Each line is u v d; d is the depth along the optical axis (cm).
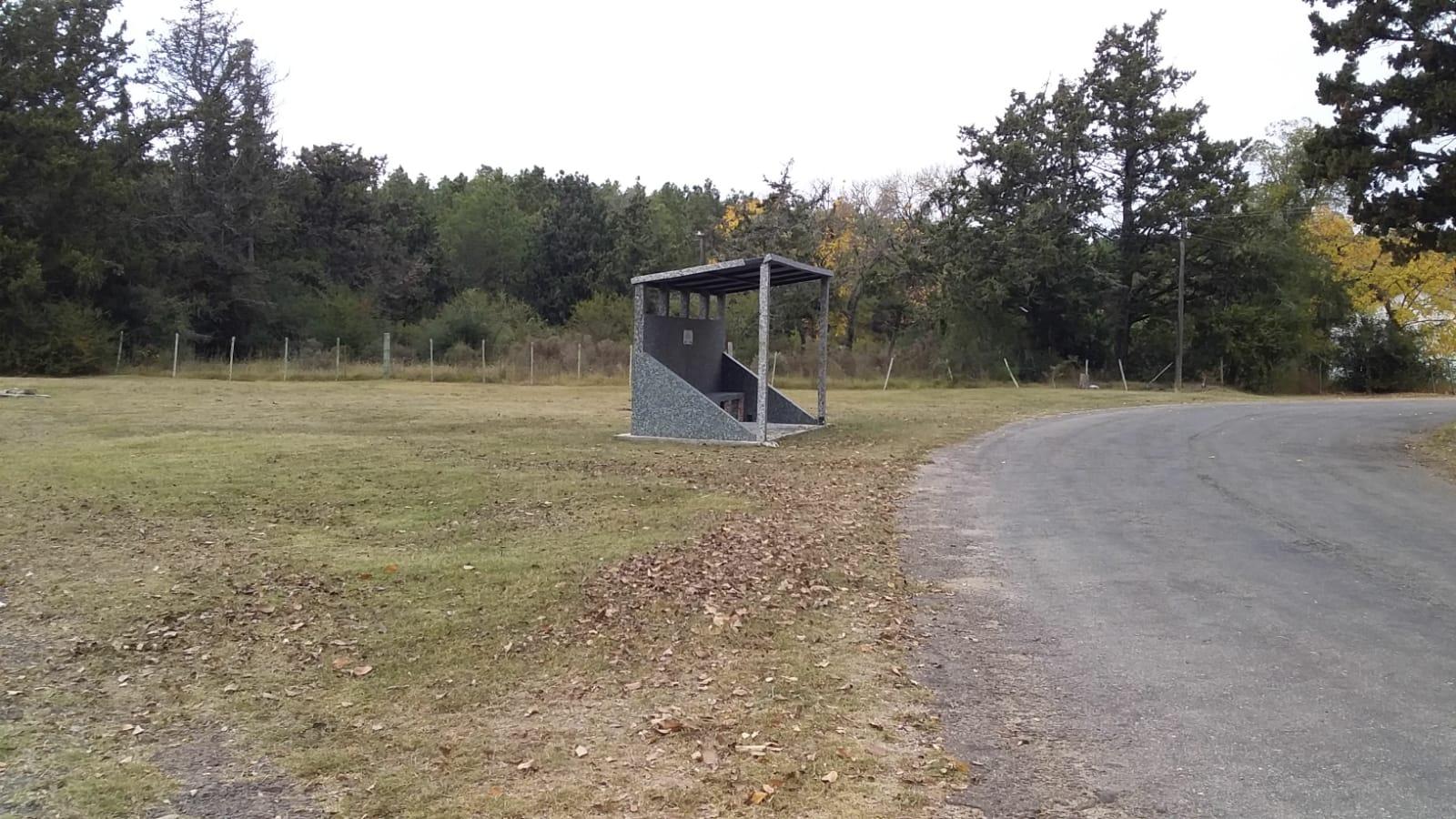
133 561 707
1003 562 758
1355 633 573
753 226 4784
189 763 393
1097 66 4500
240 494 979
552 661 513
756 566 718
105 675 492
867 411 2322
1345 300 4862
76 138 3697
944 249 4462
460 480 1084
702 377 1914
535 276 5731
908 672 507
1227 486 1141
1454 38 1675
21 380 2922
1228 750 410
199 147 4297
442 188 7181
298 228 4866
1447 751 409
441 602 611
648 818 346
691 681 488
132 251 3897
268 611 593
